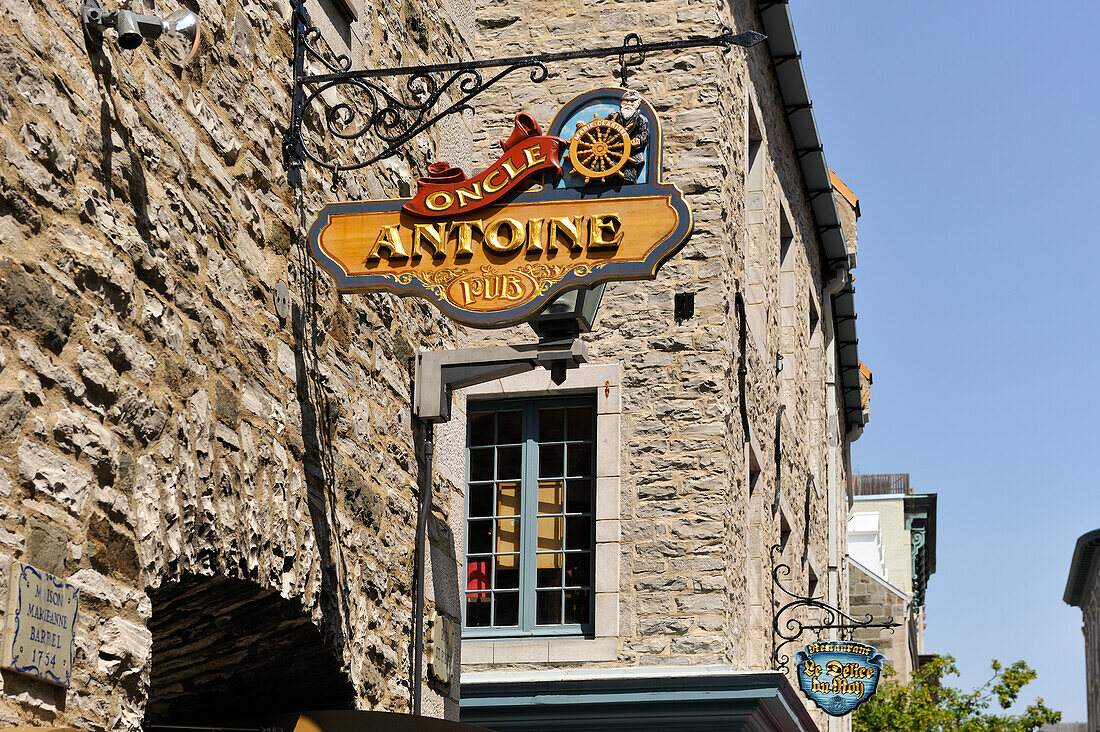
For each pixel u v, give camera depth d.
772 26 15.72
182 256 5.62
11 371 4.49
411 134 6.72
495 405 13.32
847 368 23.52
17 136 4.59
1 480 4.40
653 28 13.63
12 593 4.36
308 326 6.85
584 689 12.09
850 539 39.81
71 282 4.83
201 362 5.70
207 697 7.21
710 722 11.95
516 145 6.52
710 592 12.38
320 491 6.78
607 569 12.57
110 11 5.24
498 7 13.92
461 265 6.47
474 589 12.93
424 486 8.27
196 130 5.86
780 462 16.09
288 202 6.76
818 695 14.59
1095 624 61.31
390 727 6.75
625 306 13.09
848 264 21.11
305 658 6.84
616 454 12.78
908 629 34.53
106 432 4.97
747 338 14.03
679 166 13.22
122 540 5.00
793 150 17.92
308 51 6.95
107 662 4.86
